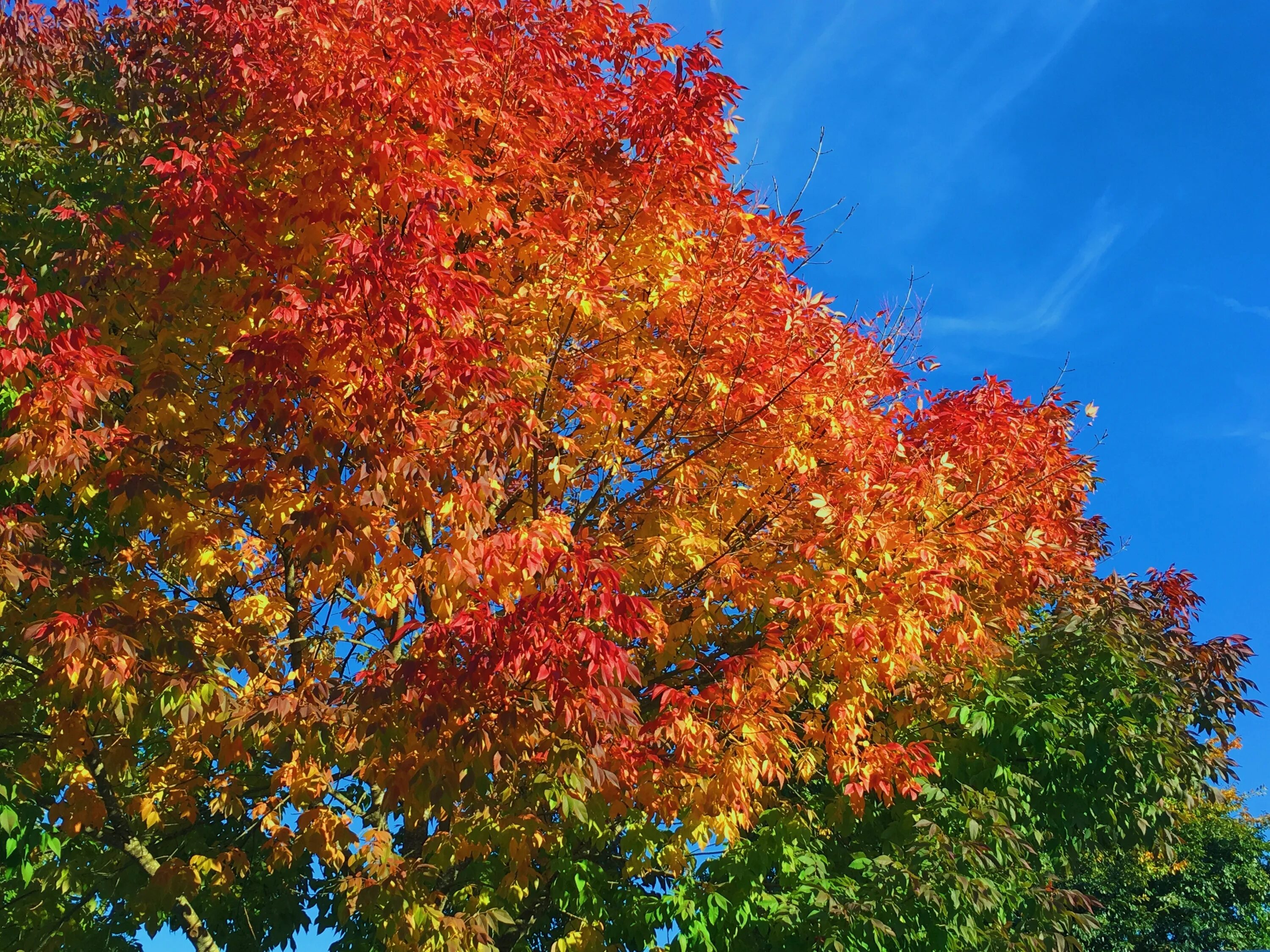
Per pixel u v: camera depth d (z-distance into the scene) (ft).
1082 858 39.34
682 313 27.45
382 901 21.84
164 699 20.34
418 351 20.27
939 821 28.25
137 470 22.59
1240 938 75.20
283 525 21.65
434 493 21.67
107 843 25.96
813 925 24.90
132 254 24.98
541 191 26.50
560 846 24.59
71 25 32.37
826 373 27.61
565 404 26.50
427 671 20.12
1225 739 37.55
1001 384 34.55
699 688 27.66
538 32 28.27
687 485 27.20
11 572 20.68
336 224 21.77
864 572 25.40
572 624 19.71
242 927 30.42
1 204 30.27
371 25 22.94
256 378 20.98
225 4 26.37
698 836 22.71
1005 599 32.48
